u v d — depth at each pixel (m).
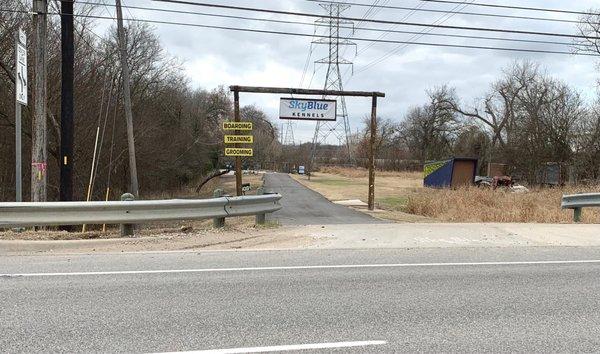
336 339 4.88
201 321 5.36
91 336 4.88
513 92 63.78
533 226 13.61
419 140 100.31
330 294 6.50
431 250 10.06
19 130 11.79
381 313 5.72
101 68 30.55
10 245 9.84
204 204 11.39
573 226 13.77
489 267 8.37
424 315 5.66
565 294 6.66
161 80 40.19
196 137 50.06
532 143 49.06
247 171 104.00
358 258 9.05
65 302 6.00
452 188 36.62
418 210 22.61
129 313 5.61
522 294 6.64
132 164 25.30
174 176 48.25
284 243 10.62
